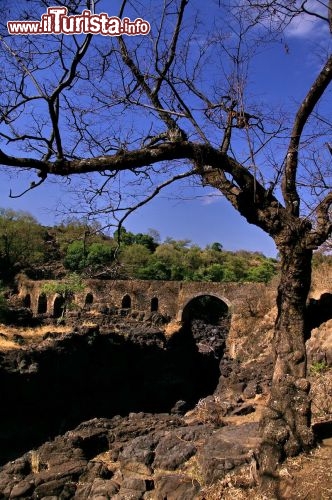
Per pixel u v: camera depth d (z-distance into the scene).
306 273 6.28
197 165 6.61
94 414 23.75
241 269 57.69
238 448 6.82
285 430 5.91
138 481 6.91
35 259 48.53
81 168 5.86
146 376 29.47
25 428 20.22
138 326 36.66
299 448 5.83
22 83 6.23
